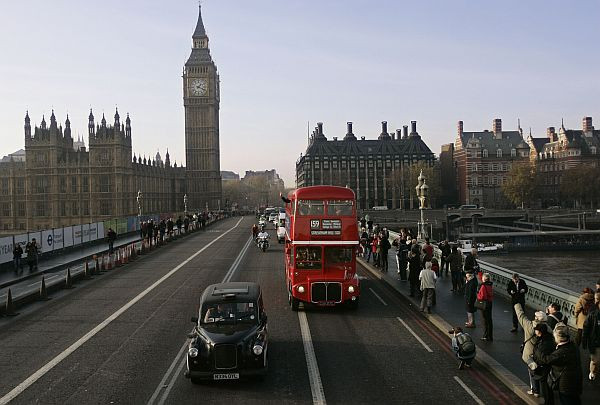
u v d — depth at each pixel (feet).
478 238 406.21
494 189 585.63
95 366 58.08
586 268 302.25
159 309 86.99
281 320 80.02
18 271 128.88
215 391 50.49
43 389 51.26
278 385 51.93
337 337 69.87
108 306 89.97
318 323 77.92
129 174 455.63
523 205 510.58
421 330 73.26
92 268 128.47
